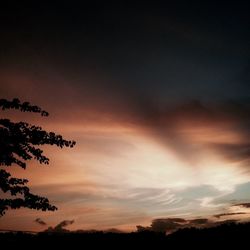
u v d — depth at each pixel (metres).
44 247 10.34
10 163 6.25
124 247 12.46
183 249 12.93
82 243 11.80
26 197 6.21
